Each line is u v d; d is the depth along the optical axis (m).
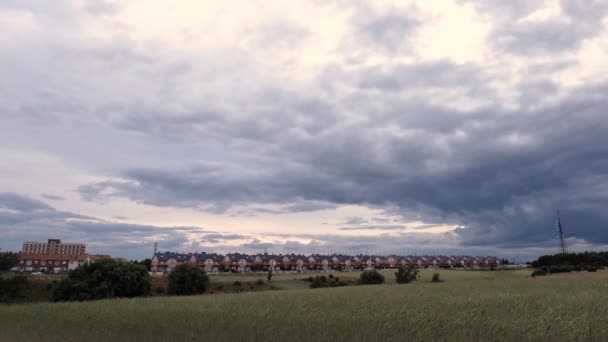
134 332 18.19
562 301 26.72
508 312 21.56
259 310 26.27
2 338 17.70
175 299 41.31
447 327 17.19
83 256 176.88
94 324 21.27
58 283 67.69
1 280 60.91
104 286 64.62
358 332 16.69
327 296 38.91
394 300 31.41
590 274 82.38
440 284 60.94
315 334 16.64
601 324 16.91
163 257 176.25
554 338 15.13
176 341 16.17
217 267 188.00
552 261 144.88
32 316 26.80
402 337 15.72
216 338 16.36
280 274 132.50
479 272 145.50
